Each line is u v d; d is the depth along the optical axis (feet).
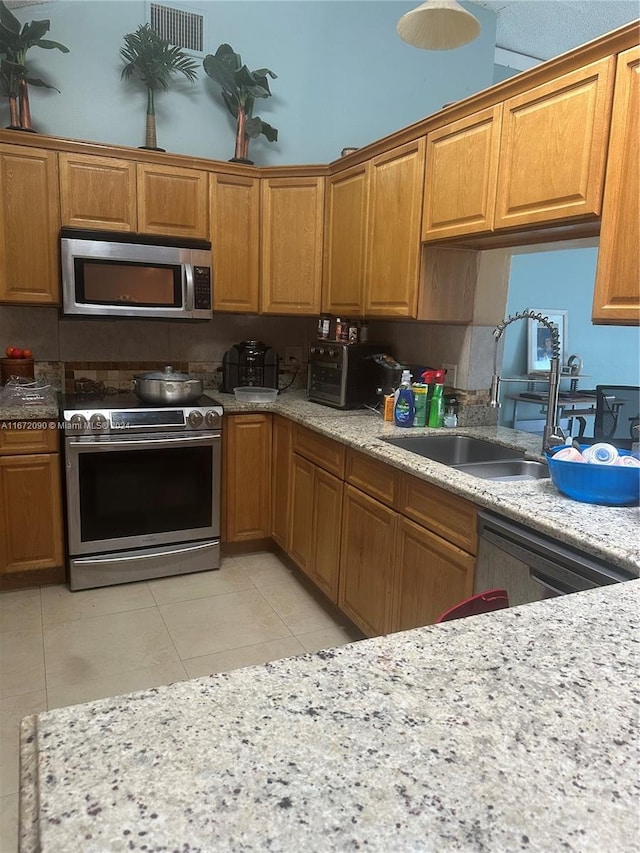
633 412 10.30
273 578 10.02
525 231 6.60
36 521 9.07
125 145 10.37
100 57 10.02
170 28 10.38
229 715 2.14
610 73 5.28
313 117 11.64
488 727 2.11
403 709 2.20
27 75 9.43
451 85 12.66
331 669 2.47
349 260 9.80
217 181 10.18
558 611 3.11
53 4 9.63
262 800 1.74
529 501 5.32
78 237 9.15
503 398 15.52
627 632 2.88
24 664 7.33
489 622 2.95
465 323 8.70
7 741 5.97
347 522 8.14
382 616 7.39
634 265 5.18
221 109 10.97
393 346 10.61
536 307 15.74
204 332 11.51
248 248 10.59
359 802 1.75
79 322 10.56
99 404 9.44
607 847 1.63
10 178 8.92
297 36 11.27
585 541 4.41
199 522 10.02
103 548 9.36
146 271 9.64
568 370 15.53
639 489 5.08
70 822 1.64
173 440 9.49
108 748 1.94
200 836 1.61
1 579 9.20
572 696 2.32
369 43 11.84
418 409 8.76
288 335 12.21
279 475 10.36
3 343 10.13
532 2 12.14
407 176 8.21
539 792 1.82
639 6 12.05
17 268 9.14
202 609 8.86
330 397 10.21
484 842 1.63
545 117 5.97
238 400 10.60
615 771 1.93
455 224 7.33
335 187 10.12
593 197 5.50
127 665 7.37
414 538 6.71
